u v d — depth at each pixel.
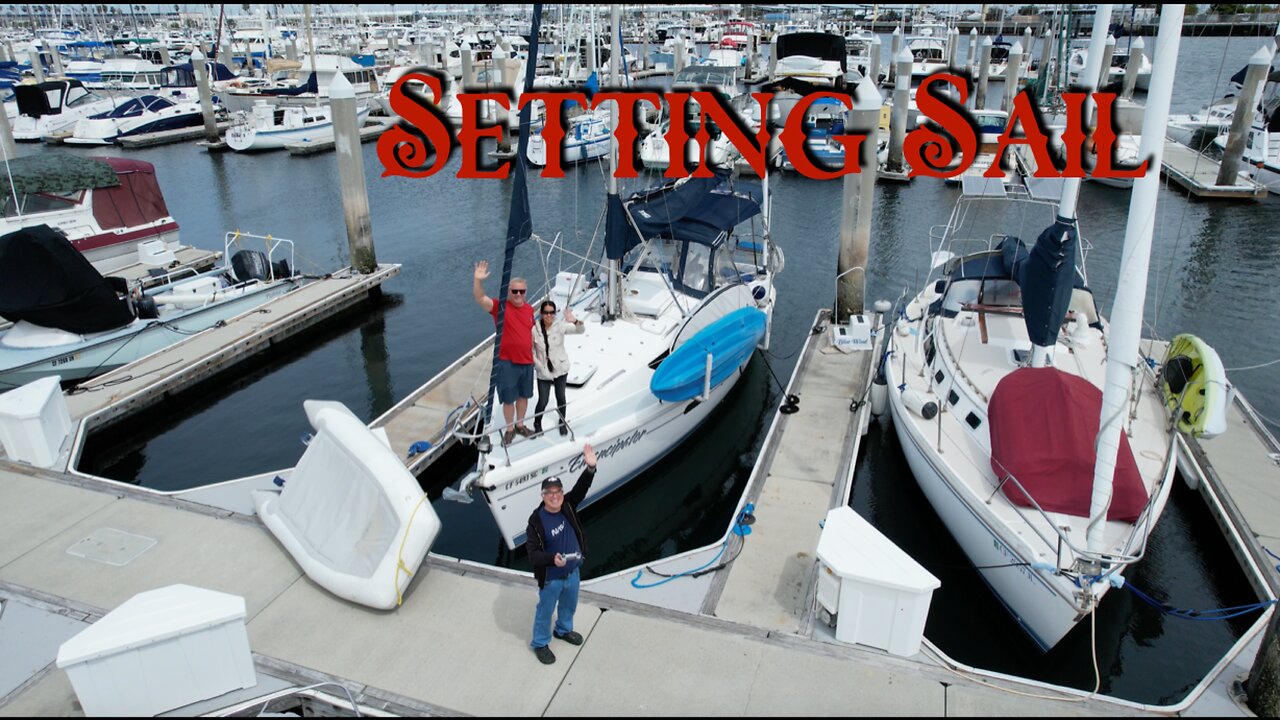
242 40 62.25
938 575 8.14
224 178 27.97
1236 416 10.08
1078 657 7.07
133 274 15.78
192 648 5.33
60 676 5.83
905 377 9.95
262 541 7.44
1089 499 7.03
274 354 14.02
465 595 6.65
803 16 75.12
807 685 5.62
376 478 6.70
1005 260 10.26
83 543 7.38
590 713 5.40
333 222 22.28
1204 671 6.91
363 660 5.92
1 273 11.31
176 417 11.87
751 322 9.98
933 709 5.40
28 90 35.16
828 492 8.29
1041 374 7.82
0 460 8.85
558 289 10.95
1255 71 22.05
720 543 7.39
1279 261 17.91
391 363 13.73
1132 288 5.50
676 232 10.04
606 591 6.70
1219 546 8.27
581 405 8.58
